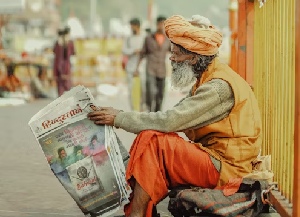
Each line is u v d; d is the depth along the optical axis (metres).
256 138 3.97
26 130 10.14
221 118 3.91
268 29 4.91
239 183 3.82
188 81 3.96
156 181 3.82
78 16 70.44
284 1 4.28
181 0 72.88
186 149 3.84
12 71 18.12
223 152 3.91
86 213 3.95
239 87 3.90
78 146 3.89
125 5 73.69
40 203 5.02
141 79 12.93
